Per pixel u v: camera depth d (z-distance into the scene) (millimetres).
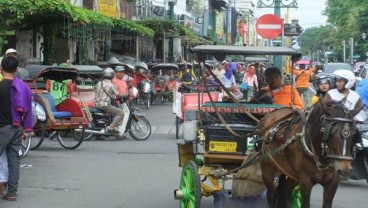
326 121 6000
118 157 13562
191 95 15008
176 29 32625
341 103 6141
